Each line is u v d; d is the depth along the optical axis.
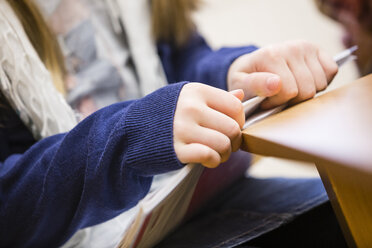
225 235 0.47
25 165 0.48
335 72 0.51
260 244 0.50
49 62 0.68
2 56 0.55
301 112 0.37
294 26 1.89
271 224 0.47
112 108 0.45
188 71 0.83
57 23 0.80
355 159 0.22
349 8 1.10
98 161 0.40
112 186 0.42
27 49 0.57
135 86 0.83
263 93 0.46
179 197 0.38
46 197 0.44
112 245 0.52
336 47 1.63
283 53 0.48
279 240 0.50
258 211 0.54
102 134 0.41
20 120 0.59
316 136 0.27
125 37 0.86
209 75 0.64
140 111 0.40
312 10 1.98
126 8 0.85
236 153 0.48
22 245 0.50
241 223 0.50
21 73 0.55
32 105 0.56
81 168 0.43
